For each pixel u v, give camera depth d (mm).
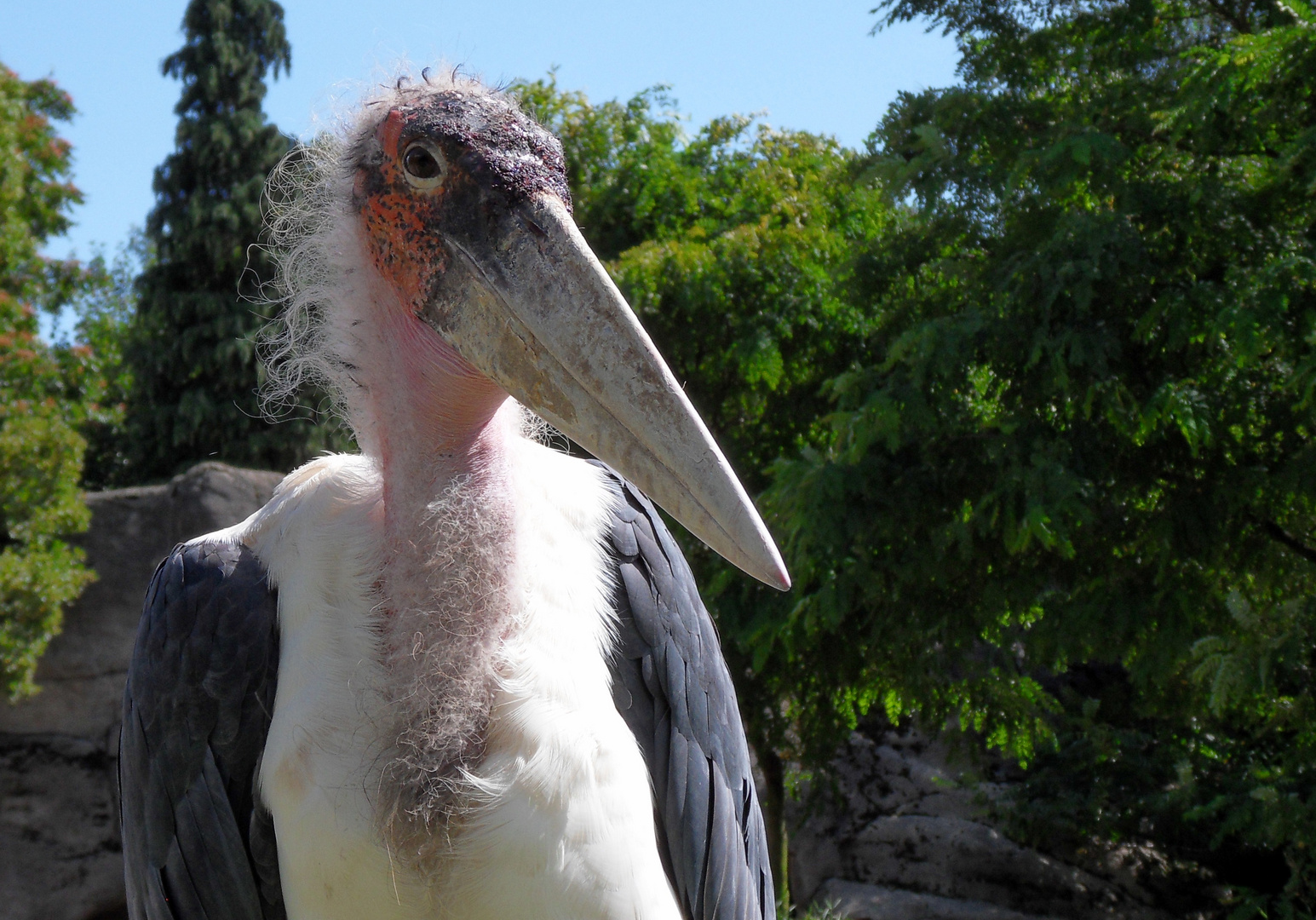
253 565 2012
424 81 1995
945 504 6355
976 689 7449
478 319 1843
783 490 6520
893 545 6547
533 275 1829
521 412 2191
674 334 8594
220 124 22375
